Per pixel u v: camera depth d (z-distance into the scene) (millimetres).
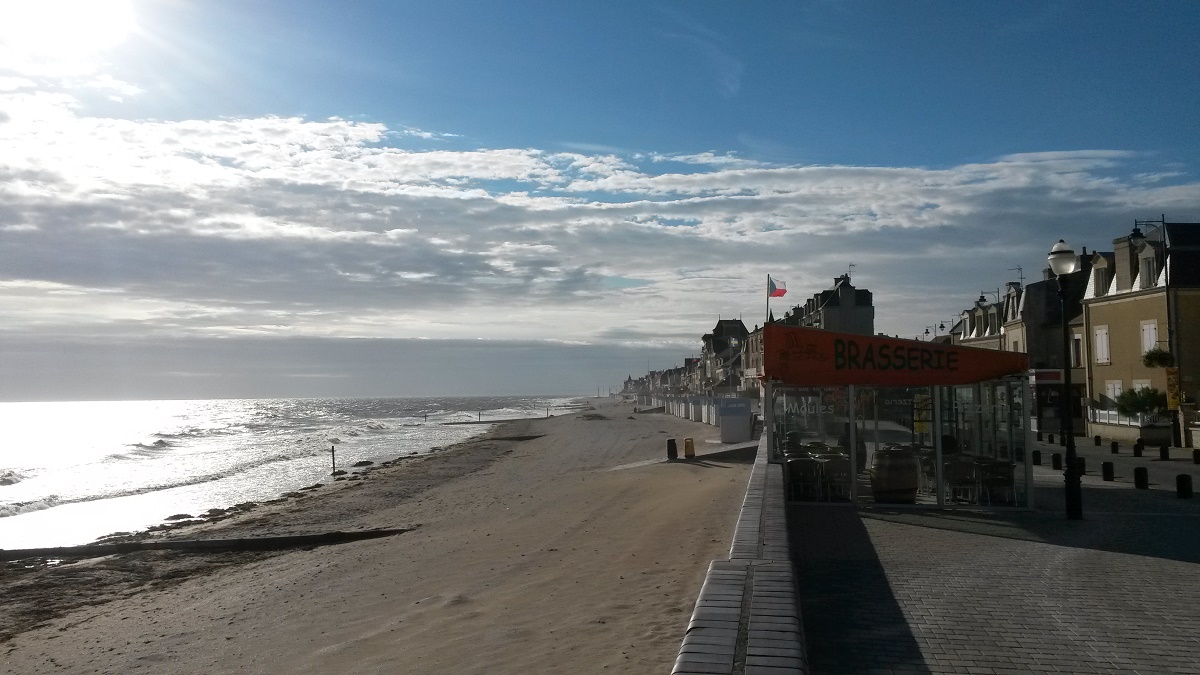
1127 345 40938
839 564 10039
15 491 39625
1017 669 6234
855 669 6230
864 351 14938
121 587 17641
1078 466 13820
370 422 127125
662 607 10367
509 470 41062
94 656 11703
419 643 10156
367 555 17891
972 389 17469
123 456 62906
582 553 14945
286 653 10625
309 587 14945
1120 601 8180
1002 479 14820
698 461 33156
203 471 49688
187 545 21656
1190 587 8781
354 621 11875
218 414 194875
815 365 14977
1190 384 37094
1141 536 12016
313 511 28688
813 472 15586
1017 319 54562
